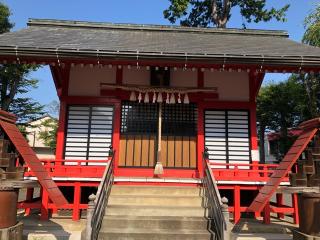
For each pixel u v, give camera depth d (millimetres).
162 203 7969
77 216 8281
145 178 9039
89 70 10336
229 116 10391
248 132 10320
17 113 25281
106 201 7566
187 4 19656
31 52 7926
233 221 8781
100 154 9984
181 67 8570
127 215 7250
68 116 10156
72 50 7992
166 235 6520
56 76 10344
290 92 25797
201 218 7105
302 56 8297
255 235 7523
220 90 10398
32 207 8180
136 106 10336
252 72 9242
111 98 10203
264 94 28125
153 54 8188
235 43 10562
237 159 10148
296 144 6176
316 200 5398
